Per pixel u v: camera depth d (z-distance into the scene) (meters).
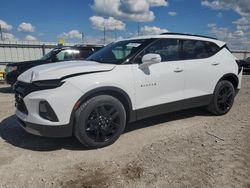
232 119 5.32
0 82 12.61
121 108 4.00
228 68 5.46
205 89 5.13
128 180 3.00
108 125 3.92
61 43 17.78
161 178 3.03
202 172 3.15
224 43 5.67
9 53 17.06
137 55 4.25
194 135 4.41
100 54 4.85
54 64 4.25
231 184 2.89
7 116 5.67
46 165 3.39
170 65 4.57
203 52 5.18
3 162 3.47
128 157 3.60
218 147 3.89
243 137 4.29
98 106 3.78
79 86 3.62
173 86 4.61
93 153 3.75
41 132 3.63
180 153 3.69
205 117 5.47
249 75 17.05
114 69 3.98
